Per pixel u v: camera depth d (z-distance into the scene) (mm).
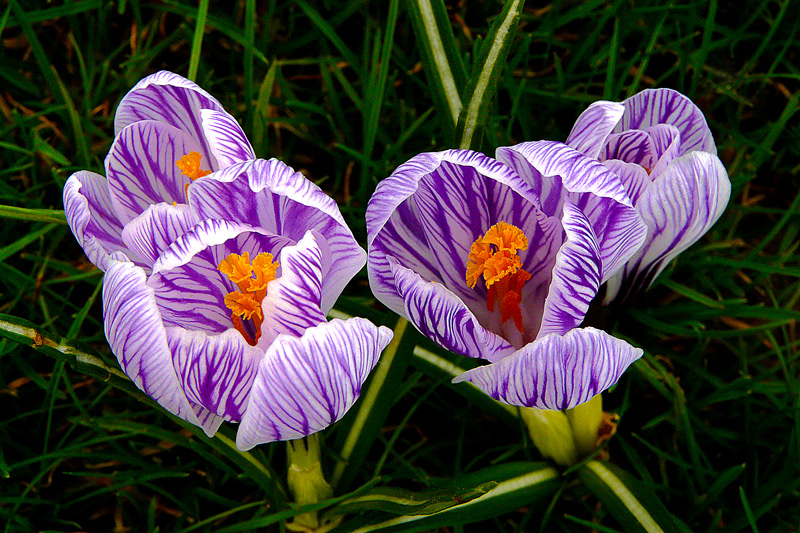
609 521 373
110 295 306
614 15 426
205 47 432
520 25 437
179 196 341
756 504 368
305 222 320
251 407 299
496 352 323
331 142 431
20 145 417
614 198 316
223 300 327
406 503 328
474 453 388
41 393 390
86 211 320
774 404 386
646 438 386
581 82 431
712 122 422
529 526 376
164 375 302
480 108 344
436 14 369
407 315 325
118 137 331
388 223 329
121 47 422
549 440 351
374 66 401
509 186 324
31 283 387
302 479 342
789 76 416
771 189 427
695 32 435
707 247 398
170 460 382
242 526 347
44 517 371
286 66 439
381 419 350
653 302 407
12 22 421
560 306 313
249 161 314
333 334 299
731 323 406
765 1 424
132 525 371
